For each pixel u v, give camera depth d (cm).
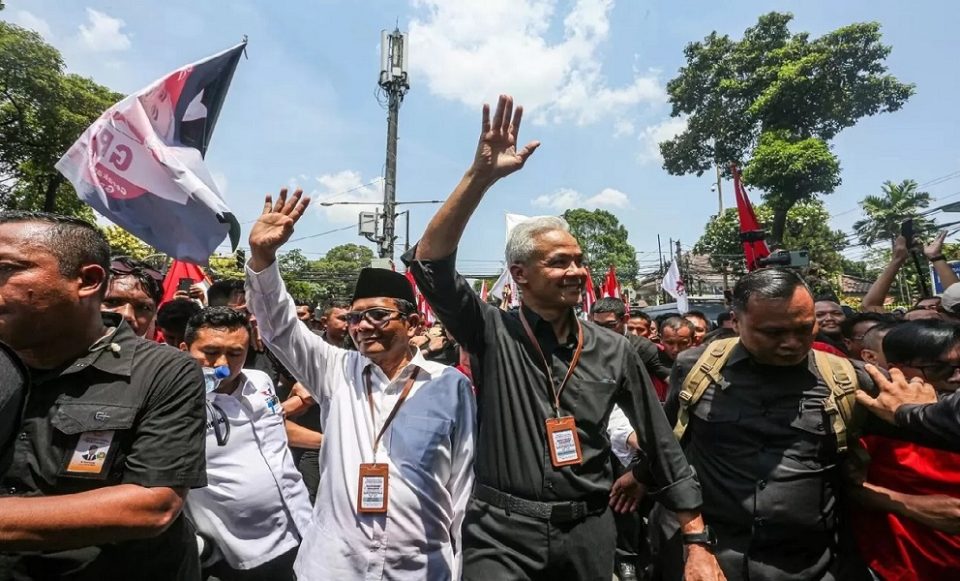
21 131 1716
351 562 216
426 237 209
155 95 389
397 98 1524
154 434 152
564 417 208
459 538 230
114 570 156
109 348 158
